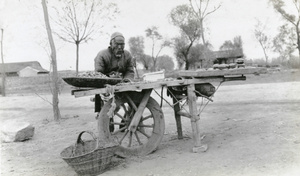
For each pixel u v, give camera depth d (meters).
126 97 5.80
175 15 31.73
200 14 26.94
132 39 61.12
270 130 6.54
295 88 14.68
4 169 5.29
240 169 4.41
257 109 9.48
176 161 5.11
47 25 10.30
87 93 5.18
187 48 48.03
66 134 8.16
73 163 4.51
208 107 11.02
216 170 4.47
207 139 6.42
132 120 5.63
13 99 23.38
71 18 11.63
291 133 6.08
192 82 5.65
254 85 19.89
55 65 10.44
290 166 4.33
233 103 11.38
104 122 5.52
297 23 29.05
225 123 7.89
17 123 8.05
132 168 4.93
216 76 5.71
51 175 4.88
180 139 6.68
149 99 5.89
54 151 6.48
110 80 5.38
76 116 10.94
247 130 6.82
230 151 5.35
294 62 36.50
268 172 4.20
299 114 7.94
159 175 4.49
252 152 5.14
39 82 39.78
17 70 71.38
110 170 4.88
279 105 9.86
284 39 35.84
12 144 7.37
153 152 5.82
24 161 5.80
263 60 48.47
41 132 8.65
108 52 6.90
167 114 10.08
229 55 47.81
